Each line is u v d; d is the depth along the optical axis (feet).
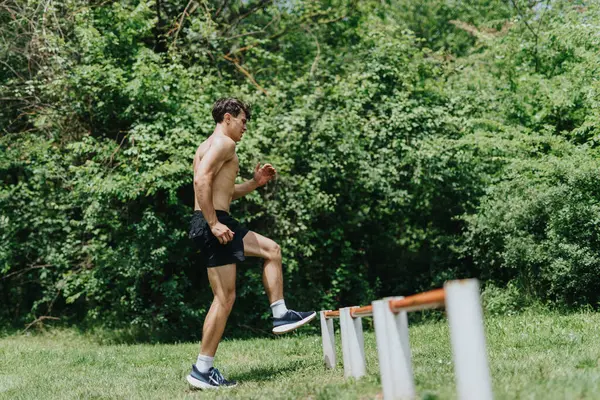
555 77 44.45
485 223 40.34
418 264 53.16
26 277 47.09
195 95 42.70
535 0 51.70
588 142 39.11
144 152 38.17
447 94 48.37
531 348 18.29
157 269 40.06
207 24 45.70
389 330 9.35
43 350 31.68
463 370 6.79
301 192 41.93
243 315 44.11
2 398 16.98
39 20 41.93
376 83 46.88
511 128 41.65
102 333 41.98
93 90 38.45
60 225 43.78
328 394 11.57
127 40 41.83
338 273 47.57
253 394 13.08
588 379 10.94
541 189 36.27
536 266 37.24
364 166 44.29
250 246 16.16
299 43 57.82
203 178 15.60
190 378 15.67
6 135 44.75
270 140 41.19
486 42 53.26
